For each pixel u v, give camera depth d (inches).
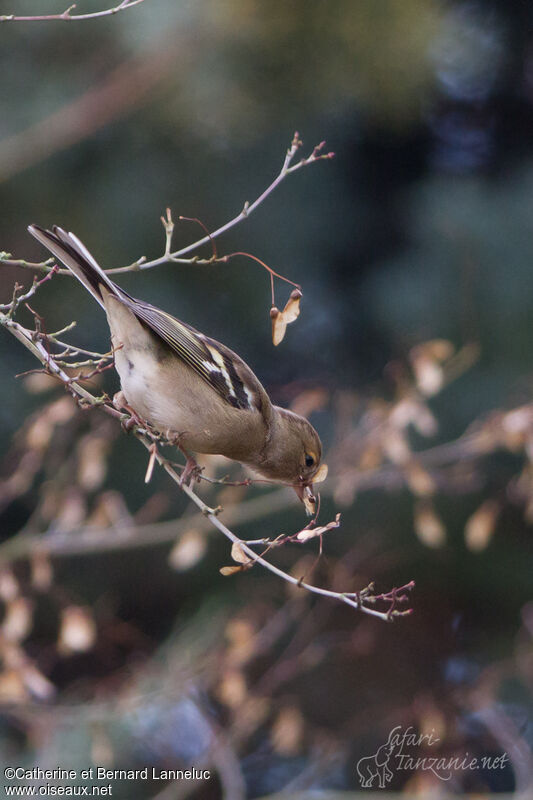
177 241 544.7
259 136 547.2
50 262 249.6
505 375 532.4
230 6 478.0
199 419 274.8
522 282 545.3
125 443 516.1
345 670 523.2
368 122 573.9
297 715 379.6
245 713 371.6
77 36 503.5
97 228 529.3
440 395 532.7
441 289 553.3
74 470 389.4
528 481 377.1
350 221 586.9
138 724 368.2
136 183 536.1
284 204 570.6
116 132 533.3
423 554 538.9
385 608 534.6
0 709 348.2
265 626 411.2
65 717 351.6
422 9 495.5
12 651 337.7
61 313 520.7
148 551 535.2
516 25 599.8
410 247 588.4
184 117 518.3
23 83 513.7
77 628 344.2
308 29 484.7
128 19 492.1
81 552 371.9
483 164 630.5
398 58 495.5
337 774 486.6
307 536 226.4
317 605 491.5
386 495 530.0
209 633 376.5
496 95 629.9
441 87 600.7
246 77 510.3
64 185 533.3
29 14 484.4
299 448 303.7
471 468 408.2
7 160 497.7
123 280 534.3
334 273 597.0
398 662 532.7
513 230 553.3
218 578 527.5
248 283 566.3
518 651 432.8
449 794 376.8
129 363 270.1
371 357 580.7
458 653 536.7
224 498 375.6
